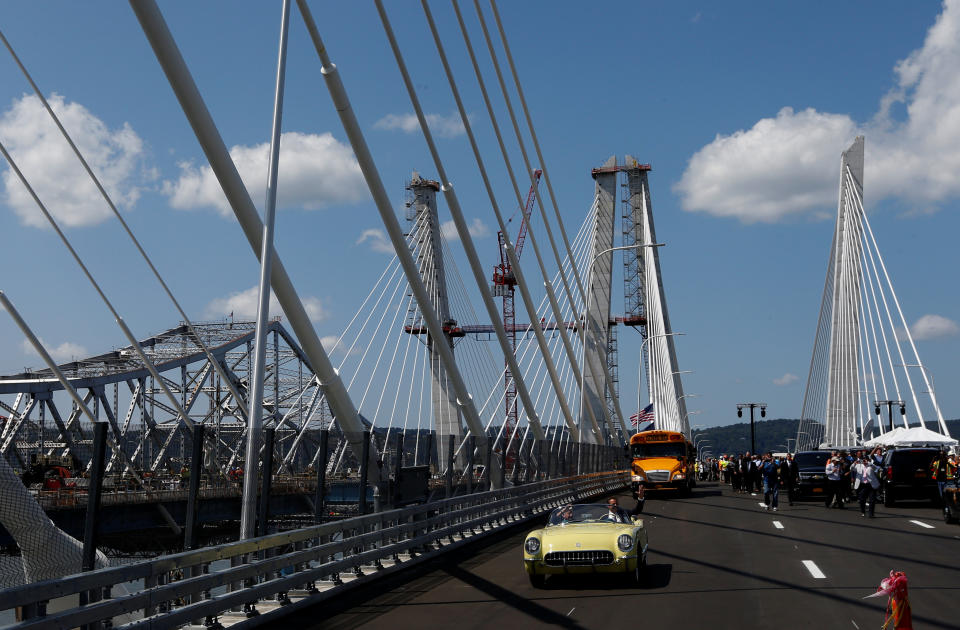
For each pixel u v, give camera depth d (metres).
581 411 52.03
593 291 91.56
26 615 8.05
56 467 21.45
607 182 95.50
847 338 75.50
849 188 77.25
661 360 88.81
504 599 13.02
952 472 24.27
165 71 16.50
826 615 11.20
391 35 26.64
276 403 92.06
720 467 68.94
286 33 16.41
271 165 15.79
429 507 18.56
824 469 34.81
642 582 14.45
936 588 13.21
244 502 12.78
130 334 17.27
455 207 33.00
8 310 13.61
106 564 11.55
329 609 12.40
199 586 10.23
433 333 27.03
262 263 15.05
